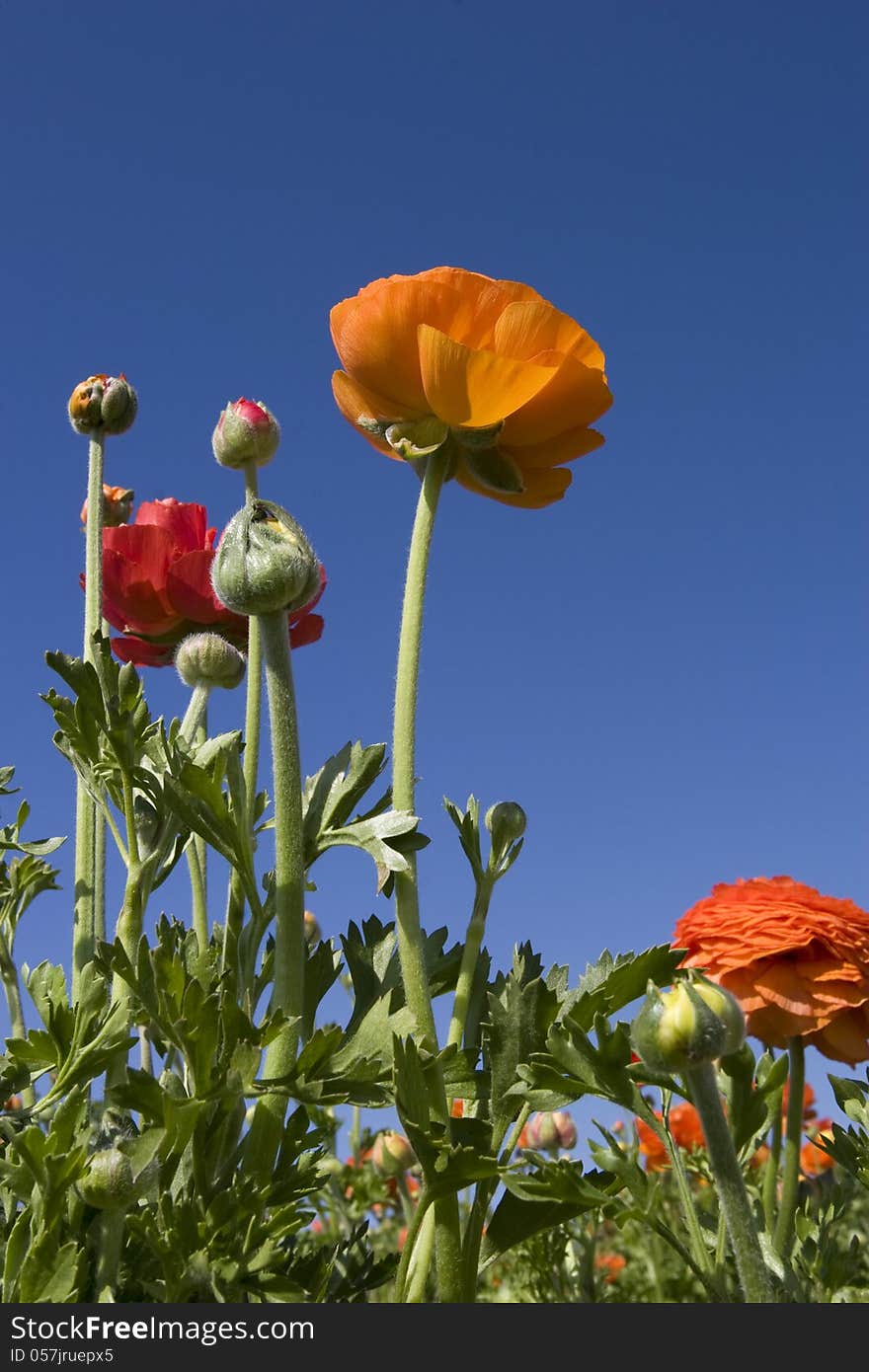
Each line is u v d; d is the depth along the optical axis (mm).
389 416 611
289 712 558
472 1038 612
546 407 598
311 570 561
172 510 723
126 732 571
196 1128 540
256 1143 542
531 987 583
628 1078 562
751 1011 661
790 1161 658
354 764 586
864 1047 668
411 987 560
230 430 657
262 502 564
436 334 574
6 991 701
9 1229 558
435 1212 557
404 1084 529
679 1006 501
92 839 649
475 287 587
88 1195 512
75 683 579
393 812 570
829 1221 714
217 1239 530
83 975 582
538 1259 798
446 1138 542
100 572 683
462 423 589
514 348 590
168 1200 526
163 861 609
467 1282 564
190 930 606
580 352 596
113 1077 564
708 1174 867
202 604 682
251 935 577
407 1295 562
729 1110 616
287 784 556
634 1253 927
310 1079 539
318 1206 901
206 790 567
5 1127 542
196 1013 534
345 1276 606
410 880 568
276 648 559
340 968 616
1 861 709
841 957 670
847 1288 695
